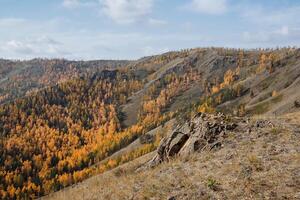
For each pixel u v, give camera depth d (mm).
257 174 15195
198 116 25953
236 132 22375
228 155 18625
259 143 19734
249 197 13266
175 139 25047
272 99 168750
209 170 16984
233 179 15133
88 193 18141
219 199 13602
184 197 14367
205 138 22531
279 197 12883
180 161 19969
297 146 18312
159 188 15711
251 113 164375
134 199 15281
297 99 131500
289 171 14992
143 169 24203
